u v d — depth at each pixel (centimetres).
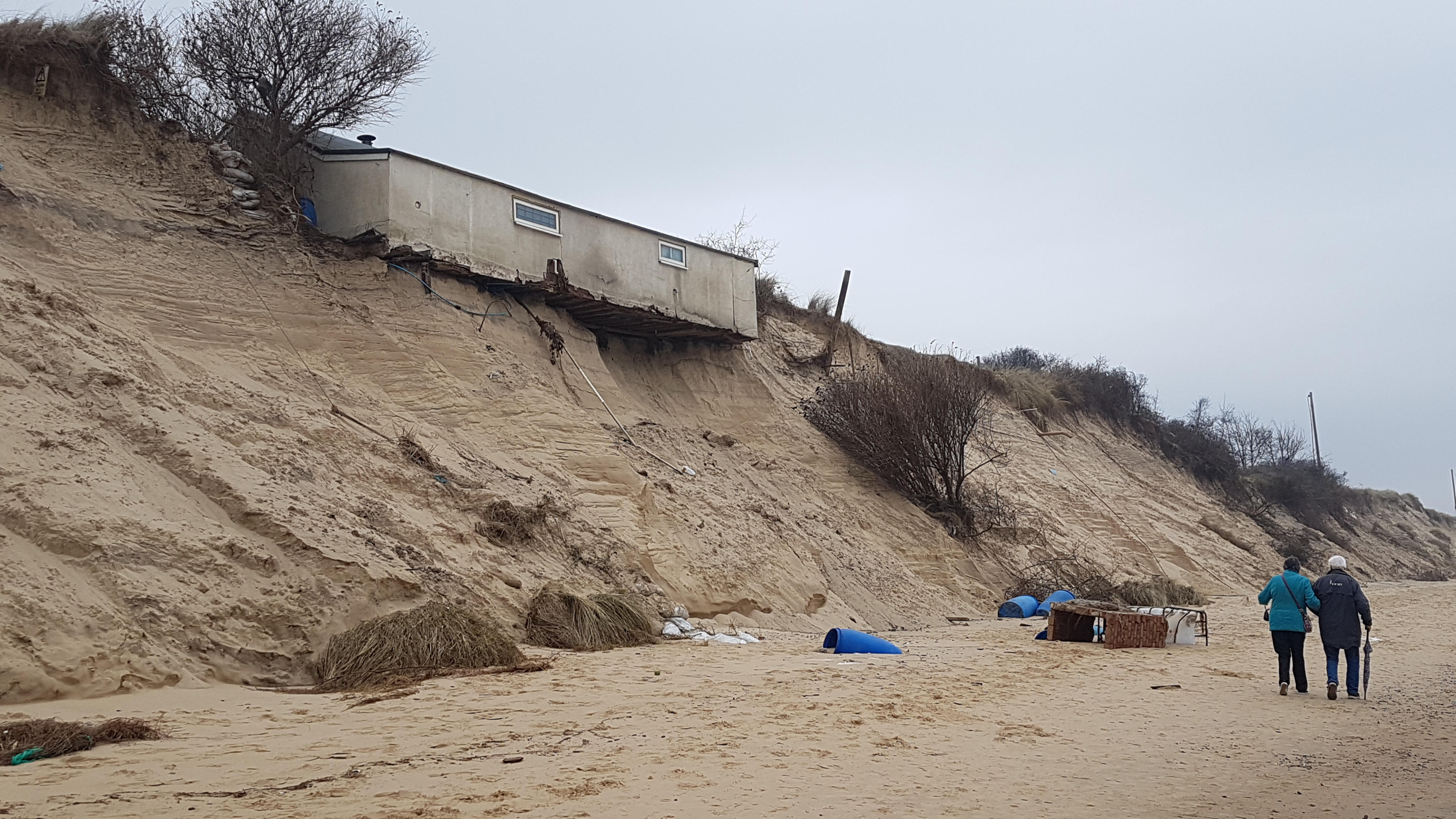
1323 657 1436
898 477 2634
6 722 729
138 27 1731
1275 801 649
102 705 809
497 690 941
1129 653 1450
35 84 1573
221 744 706
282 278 1655
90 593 905
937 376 2748
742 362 2592
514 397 1789
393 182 1773
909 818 573
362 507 1262
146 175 1622
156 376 1276
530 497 1563
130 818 525
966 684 1082
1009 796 632
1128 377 4656
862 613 1945
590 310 2133
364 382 1633
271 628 1009
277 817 533
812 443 2581
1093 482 3681
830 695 971
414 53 1927
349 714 829
